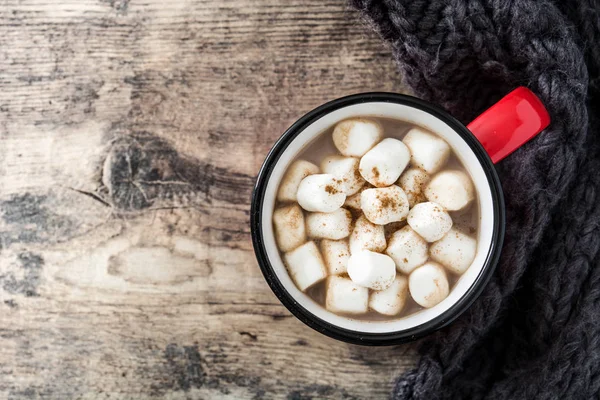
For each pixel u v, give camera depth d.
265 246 0.34
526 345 0.39
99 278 0.39
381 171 0.34
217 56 0.39
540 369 0.38
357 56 0.39
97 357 0.39
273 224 0.35
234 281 0.39
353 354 0.39
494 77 0.38
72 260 0.39
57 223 0.39
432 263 0.35
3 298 0.39
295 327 0.39
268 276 0.34
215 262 0.39
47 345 0.39
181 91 0.39
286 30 0.39
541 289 0.38
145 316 0.39
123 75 0.39
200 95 0.39
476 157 0.34
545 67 0.36
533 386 0.38
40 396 0.39
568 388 0.37
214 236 0.39
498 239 0.34
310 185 0.34
